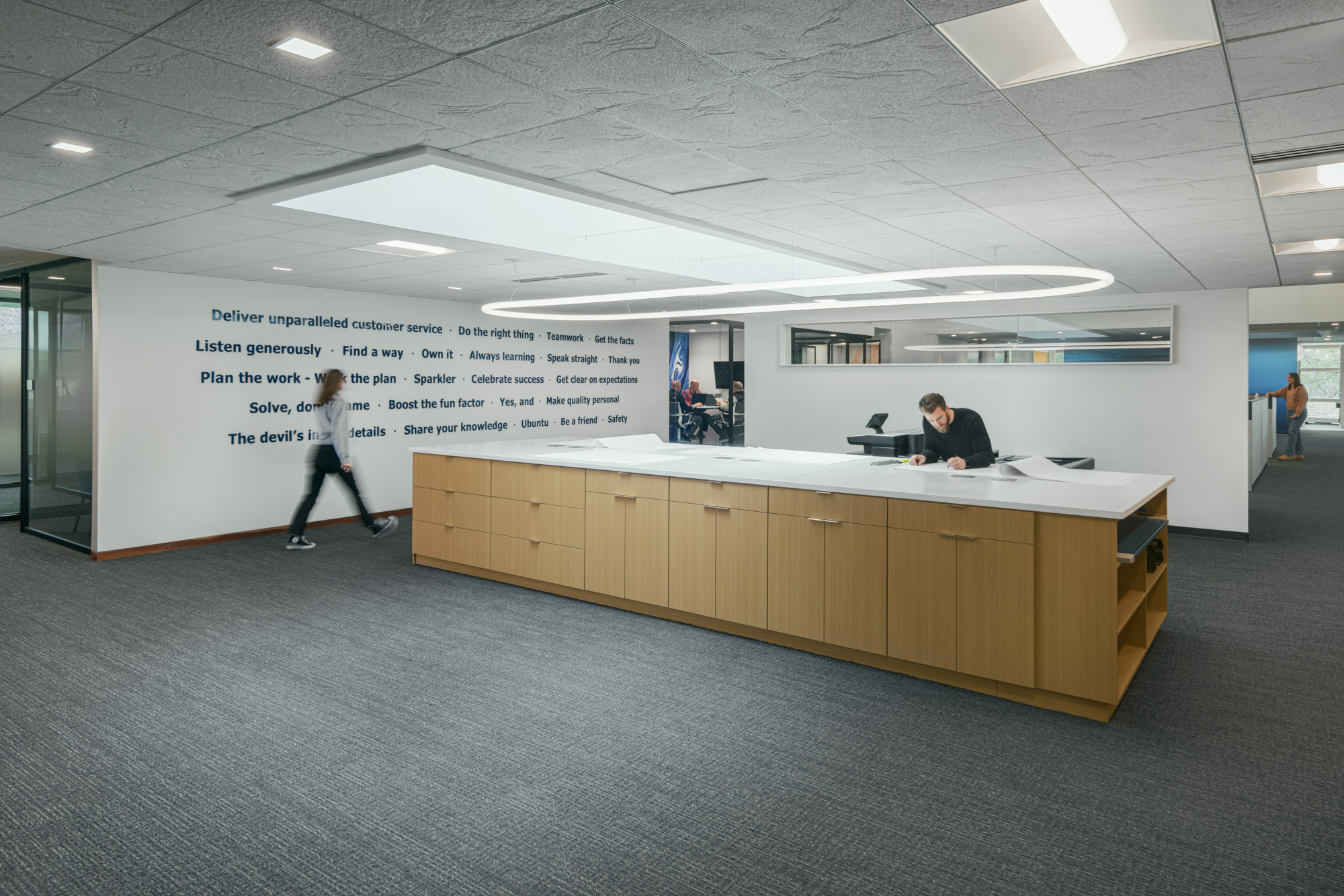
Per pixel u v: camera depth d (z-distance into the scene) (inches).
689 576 175.3
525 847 93.9
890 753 118.0
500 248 220.7
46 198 161.2
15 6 80.2
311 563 242.2
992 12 84.3
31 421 283.9
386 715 131.3
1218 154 131.6
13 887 85.9
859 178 149.5
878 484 153.3
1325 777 110.2
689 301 358.0
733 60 96.0
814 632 157.3
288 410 295.1
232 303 278.7
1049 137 124.2
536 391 392.2
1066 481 156.1
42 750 118.9
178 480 266.2
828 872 88.9
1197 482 293.7
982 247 218.1
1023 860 91.0
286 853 92.5
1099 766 113.6
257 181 149.7
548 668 153.1
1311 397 1029.2
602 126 120.6
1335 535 292.2
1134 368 303.9
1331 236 198.1
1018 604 133.8
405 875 88.3
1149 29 88.1
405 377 334.0
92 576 225.8
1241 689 142.3
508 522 211.8
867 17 84.8
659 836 96.3
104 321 247.8
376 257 232.4
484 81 102.0
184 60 94.3
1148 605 177.0
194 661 156.7
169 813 101.1
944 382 343.9
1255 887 85.9
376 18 84.1
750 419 399.2
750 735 123.9
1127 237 201.2
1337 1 78.5
